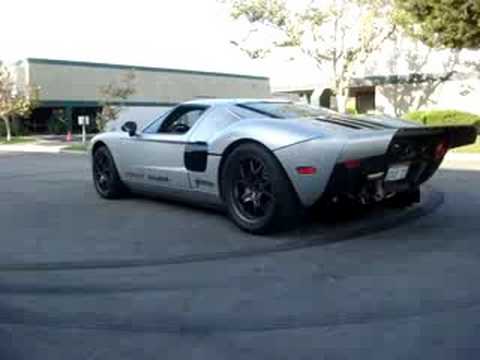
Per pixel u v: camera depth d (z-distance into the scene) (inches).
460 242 208.2
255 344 127.6
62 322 141.6
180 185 259.1
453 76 1001.5
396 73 1064.8
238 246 207.6
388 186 217.5
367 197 212.5
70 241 219.8
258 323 138.9
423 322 137.6
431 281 166.6
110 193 310.2
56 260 194.4
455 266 180.2
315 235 220.5
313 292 159.3
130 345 128.2
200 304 151.9
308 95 1318.9
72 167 542.3
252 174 221.5
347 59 1078.4
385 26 1017.5
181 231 231.9
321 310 146.0
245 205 226.7
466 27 653.9
